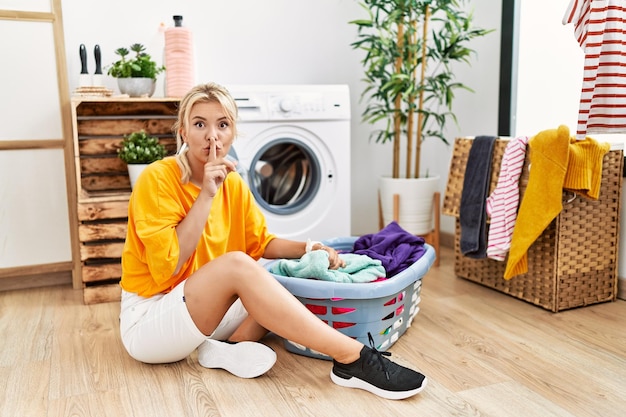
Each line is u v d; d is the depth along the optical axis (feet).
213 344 5.37
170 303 5.00
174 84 8.51
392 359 5.62
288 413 4.55
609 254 7.29
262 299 4.82
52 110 8.14
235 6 9.61
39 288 8.39
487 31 8.61
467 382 5.09
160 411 4.61
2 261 8.14
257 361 5.12
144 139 8.34
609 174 7.08
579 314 6.91
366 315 5.47
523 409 4.60
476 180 7.75
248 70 9.82
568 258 6.92
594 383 5.06
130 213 5.22
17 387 5.08
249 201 5.89
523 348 5.86
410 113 9.40
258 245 6.03
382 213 9.75
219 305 4.96
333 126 8.87
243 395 4.86
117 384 5.10
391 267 6.13
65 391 4.98
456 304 7.30
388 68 10.57
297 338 4.86
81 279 8.38
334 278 5.57
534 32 8.54
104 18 8.82
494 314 6.92
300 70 10.18
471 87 9.82
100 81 8.23
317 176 8.92
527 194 6.85
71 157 8.28
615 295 7.43
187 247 4.95
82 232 7.52
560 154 6.52
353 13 10.43
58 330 6.56
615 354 5.68
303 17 10.08
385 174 11.09
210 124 5.03
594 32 6.32
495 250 7.20
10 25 7.79
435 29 10.32
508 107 8.95
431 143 10.93
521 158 7.06
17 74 7.91
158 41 9.13
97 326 6.70
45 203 8.25
